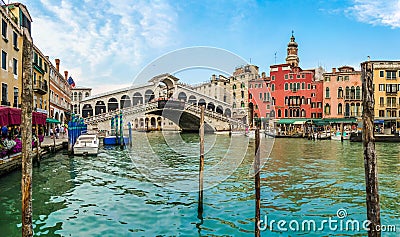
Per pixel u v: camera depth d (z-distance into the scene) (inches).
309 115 2160.4
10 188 434.6
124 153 869.2
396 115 1886.1
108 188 444.8
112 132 1349.7
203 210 341.1
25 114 179.0
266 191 428.5
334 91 2079.2
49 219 312.7
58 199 386.9
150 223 302.2
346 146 1229.7
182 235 274.1
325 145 1283.2
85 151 813.9
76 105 2635.3
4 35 839.7
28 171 179.9
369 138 161.3
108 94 1535.4
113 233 277.4
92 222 304.2
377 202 160.9
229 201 375.9
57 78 1668.3
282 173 573.0
